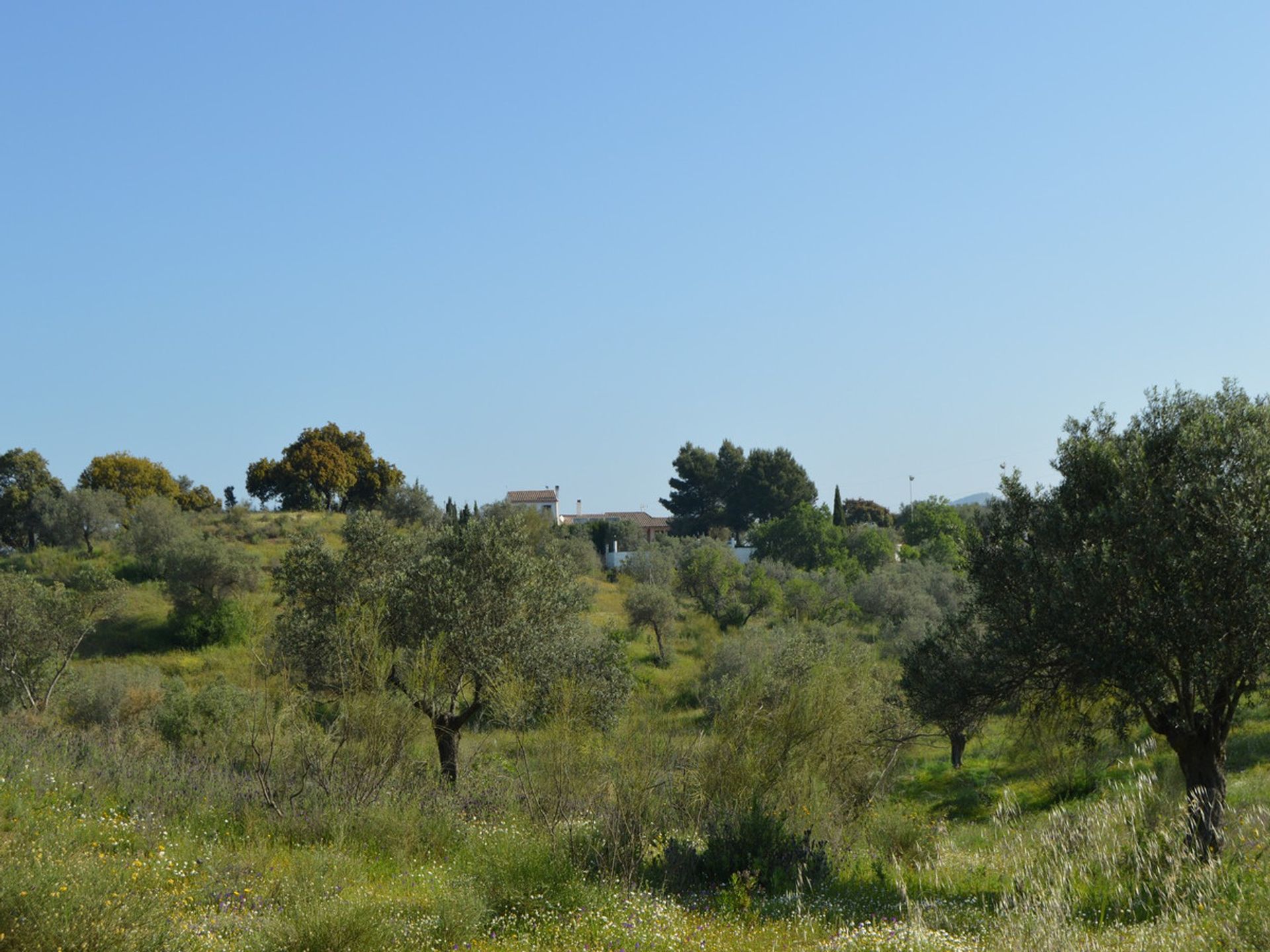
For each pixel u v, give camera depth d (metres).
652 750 12.61
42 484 83.31
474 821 13.48
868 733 15.76
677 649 46.50
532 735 13.46
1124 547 11.65
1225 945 6.75
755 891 10.45
